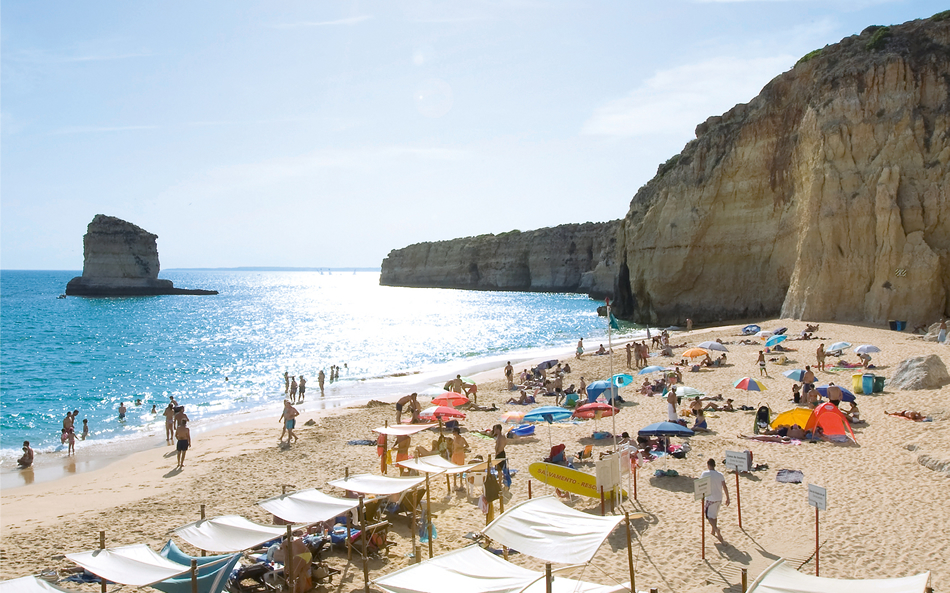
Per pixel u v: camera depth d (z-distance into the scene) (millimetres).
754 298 57469
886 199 41938
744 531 11711
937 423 18125
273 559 10328
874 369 28125
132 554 9023
